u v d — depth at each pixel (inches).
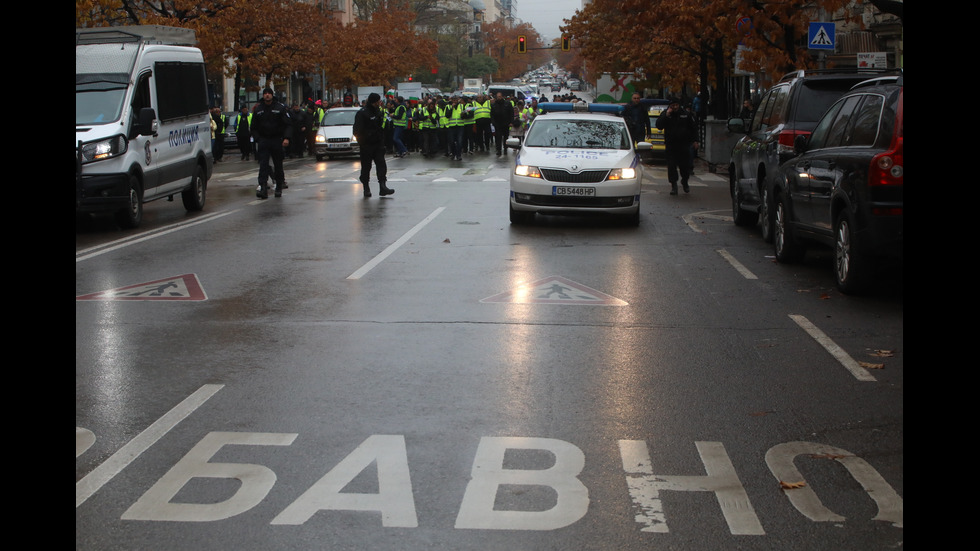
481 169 1173.7
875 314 354.0
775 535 171.2
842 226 386.9
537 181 606.9
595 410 242.4
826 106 508.4
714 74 1493.6
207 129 754.8
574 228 612.4
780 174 478.0
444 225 624.4
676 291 400.5
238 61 1689.2
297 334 323.9
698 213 703.7
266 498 187.0
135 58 642.8
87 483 195.0
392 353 298.4
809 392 258.2
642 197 829.8
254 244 540.1
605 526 174.7
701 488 192.5
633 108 1286.9
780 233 475.8
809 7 952.3
